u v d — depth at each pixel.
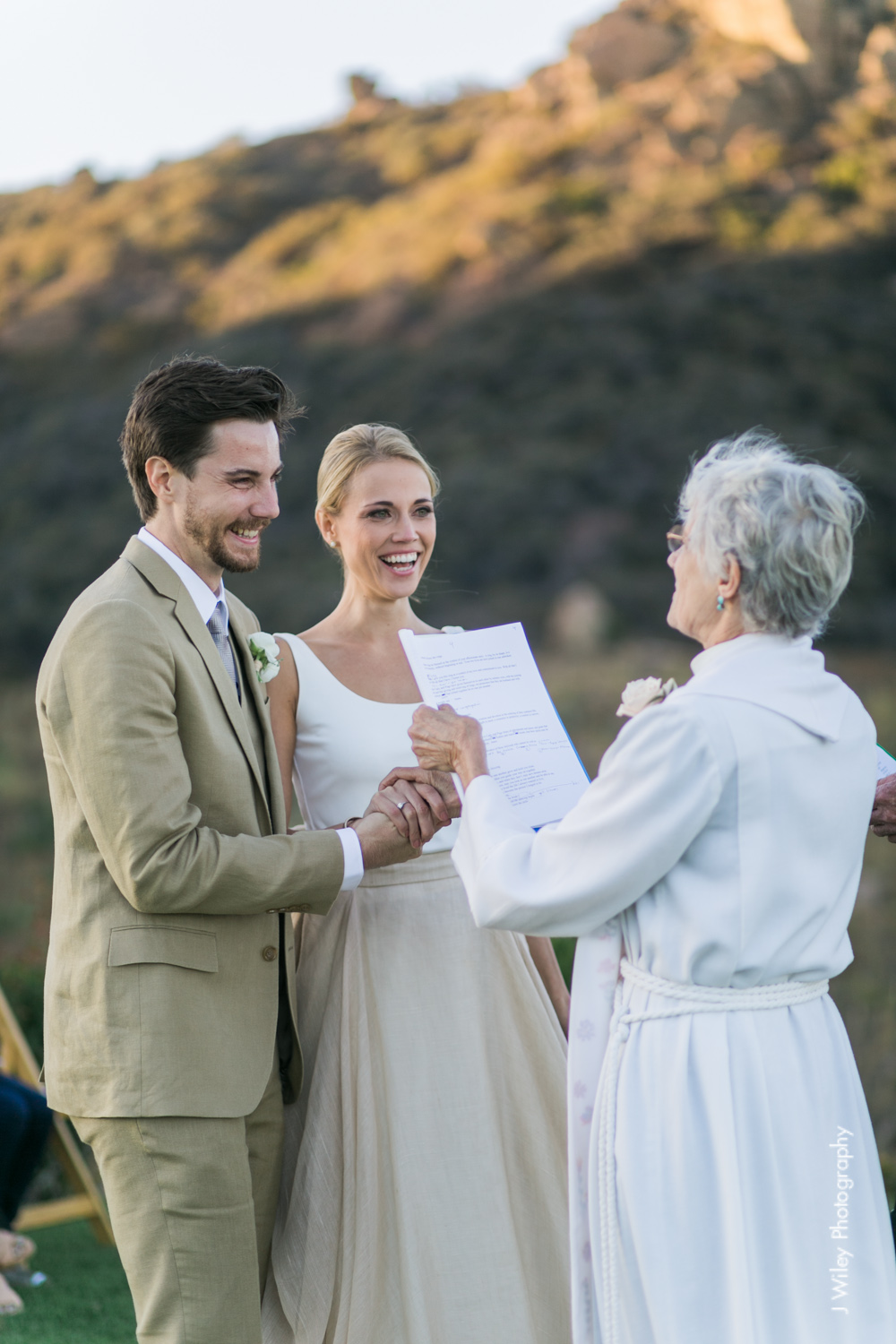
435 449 74.12
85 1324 6.64
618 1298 3.88
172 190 107.56
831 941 3.98
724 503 3.99
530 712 5.00
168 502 4.87
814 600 3.98
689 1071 3.83
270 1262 5.16
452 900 5.41
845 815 3.98
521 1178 5.35
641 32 99.56
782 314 76.81
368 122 112.75
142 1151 4.52
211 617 4.97
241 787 4.82
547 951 5.81
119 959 4.53
